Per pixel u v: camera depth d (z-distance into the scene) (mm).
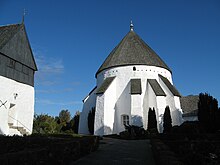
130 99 29250
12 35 23234
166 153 8234
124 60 31750
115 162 10742
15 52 23438
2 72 21547
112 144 17828
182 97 35781
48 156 8391
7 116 21703
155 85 29109
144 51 32906
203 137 17203
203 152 10211
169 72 33375
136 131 24031
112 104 29781
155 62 31797
